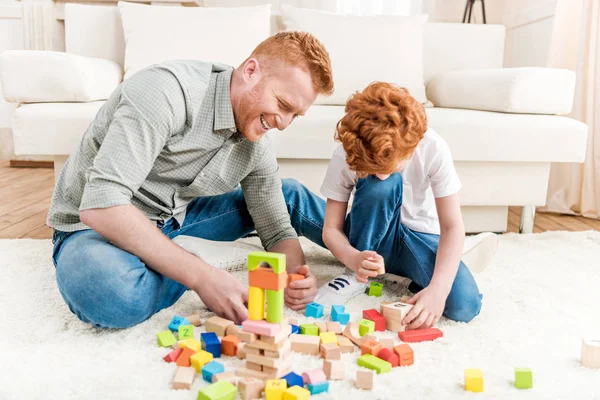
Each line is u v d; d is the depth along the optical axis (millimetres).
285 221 1386
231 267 1384
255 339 873
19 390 859
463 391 885
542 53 2764
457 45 2506
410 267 1316
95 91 1881
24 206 2389
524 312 1247
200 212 1446
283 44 1070
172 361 963
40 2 3051
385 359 979
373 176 1220
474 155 1880
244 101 1108
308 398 814
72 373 915
